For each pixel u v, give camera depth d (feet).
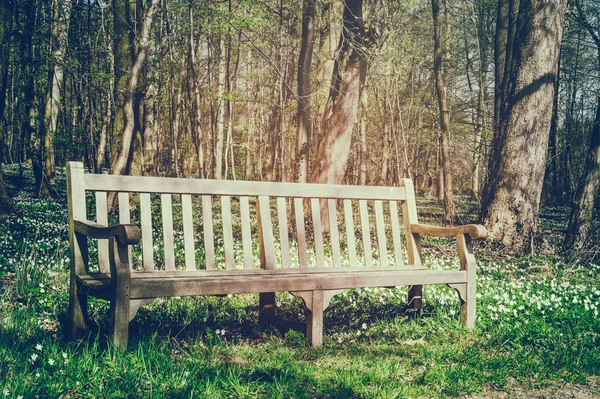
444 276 15.14
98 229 11.33
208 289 11.84
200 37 77.71
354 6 43.60
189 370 10.68
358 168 83.71
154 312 15.16
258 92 101.45
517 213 37.22
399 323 15.71
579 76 82.23
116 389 9.66
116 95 52.54
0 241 26.07
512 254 35.96
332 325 15.55
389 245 38.29
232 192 14.19
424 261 29.48
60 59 60.03
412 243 16.78
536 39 37.04
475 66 83.46
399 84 85.97
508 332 15.07
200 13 54.70
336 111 44.39
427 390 10.98
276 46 65.92
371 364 12.31
